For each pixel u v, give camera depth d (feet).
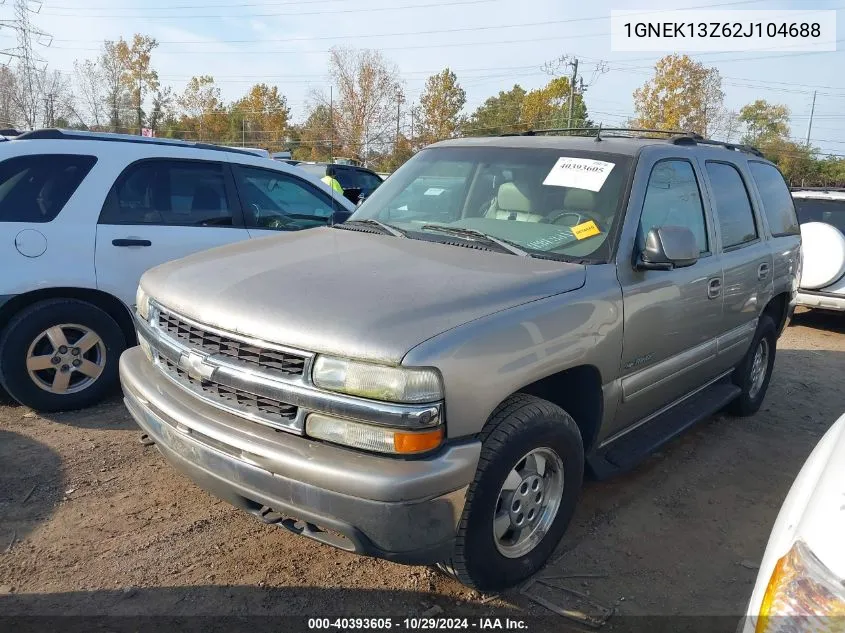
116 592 9.69
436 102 200.44
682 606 10.15
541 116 211.41
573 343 9.82
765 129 231.30
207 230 17.12
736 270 14.65
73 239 15.14
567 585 10.44
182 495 12.37
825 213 31.19
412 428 7.87
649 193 12.12
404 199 13.58
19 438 14.25
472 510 8.68
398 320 8.27
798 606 5.55
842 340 28.27
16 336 14.58
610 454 12.05
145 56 205.36
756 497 13.80
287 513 8.37
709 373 14.92
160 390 9.86
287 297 8.95
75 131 16.87
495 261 10.55
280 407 8.54
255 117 224.53
